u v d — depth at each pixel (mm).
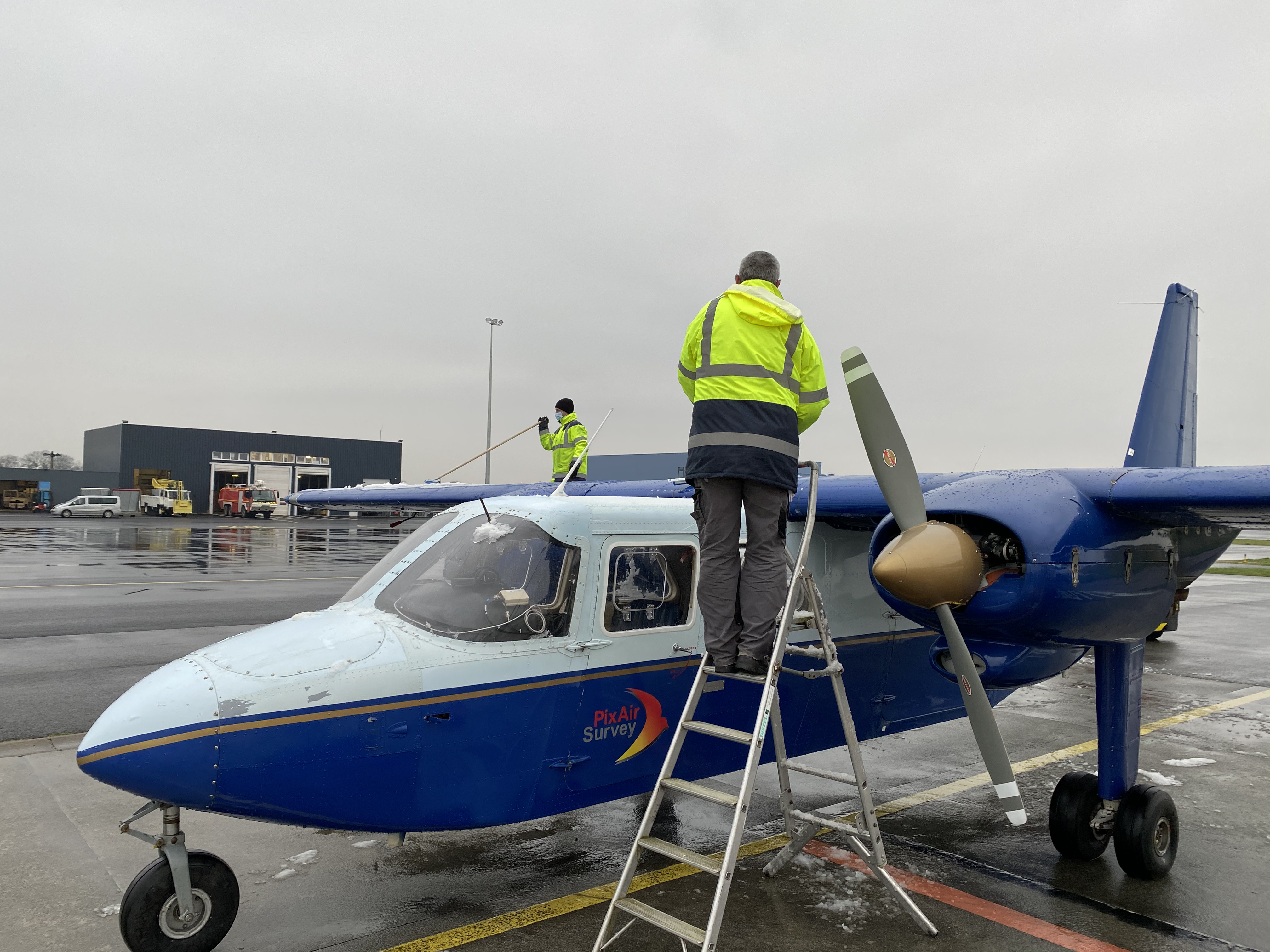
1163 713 8773
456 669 3680
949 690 6039
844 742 5375
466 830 3982
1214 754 7254
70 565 19953
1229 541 4992
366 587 4082
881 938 3832
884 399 3939
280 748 3291
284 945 3689
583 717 4039
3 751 6246
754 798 5848
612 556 4195
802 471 5164
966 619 4027
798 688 5035
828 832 5203
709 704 4570
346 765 3434
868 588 5441
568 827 5207
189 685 3258
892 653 5578
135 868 4383
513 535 4055
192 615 12406
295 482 56625
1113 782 4594
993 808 5770
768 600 3412
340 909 4055
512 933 3824
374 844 4891
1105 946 3814
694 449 3445
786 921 3979
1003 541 4070
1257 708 9039
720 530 3473
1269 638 14281
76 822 4977
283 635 3656
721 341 3428
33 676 8508
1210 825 5484
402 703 3535
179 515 49125
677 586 4465
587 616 4066
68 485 54375
